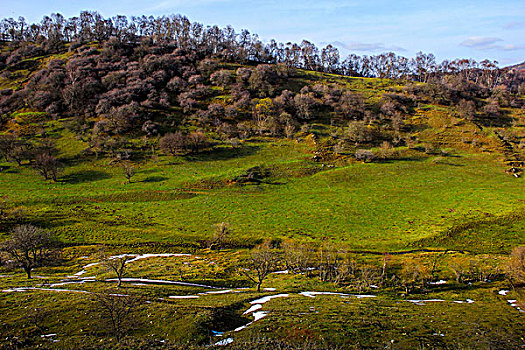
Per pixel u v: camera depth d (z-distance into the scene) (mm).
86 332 28344
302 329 30141
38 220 81750
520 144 138125
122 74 179125
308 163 126750
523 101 186750
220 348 26000
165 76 186750
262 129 153500
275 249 70812
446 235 75250
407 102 183375
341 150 135500
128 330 29141
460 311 40312
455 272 56312
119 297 37375
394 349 27312
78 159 124750
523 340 30547
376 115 165750
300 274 60625
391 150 135500
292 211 92375
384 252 69125
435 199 97938
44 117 150250
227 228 74938
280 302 40812
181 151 134875
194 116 157000
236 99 175375
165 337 28016
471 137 147125
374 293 50906
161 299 39406
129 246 71938
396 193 103500
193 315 32406
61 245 70875
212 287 51375
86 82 166375
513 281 53938
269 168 122000
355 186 110312
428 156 133375
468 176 115812
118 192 101875
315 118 165625
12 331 27750
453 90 190375
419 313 38531
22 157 120688
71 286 44969
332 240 75000
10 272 57250
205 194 103625
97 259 64250
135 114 150875
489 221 81188
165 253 69938
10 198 94125
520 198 94500
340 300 43750
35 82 170500
